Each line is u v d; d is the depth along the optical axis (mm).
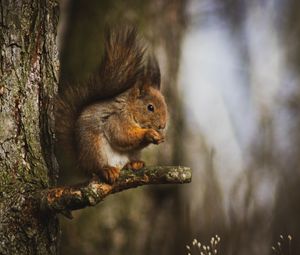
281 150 18172
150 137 8273
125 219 12602
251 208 15047
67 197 6660
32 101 7277
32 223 6809
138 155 8555
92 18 13195
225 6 21922
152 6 13281
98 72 8492
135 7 13195
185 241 13281
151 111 8562
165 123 8672
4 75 7141
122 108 8383
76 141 8133
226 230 14773
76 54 13102
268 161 17406
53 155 7441
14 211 6781
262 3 22469
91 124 8133
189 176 6770
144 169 6848
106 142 8250
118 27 8570
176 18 13508
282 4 22625
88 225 12469
